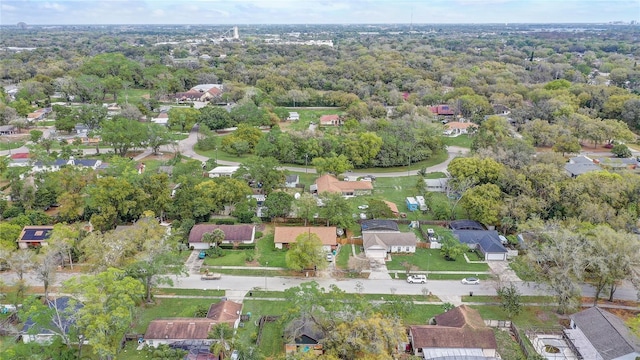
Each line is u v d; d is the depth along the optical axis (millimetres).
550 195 97875
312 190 119062
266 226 101625
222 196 101875
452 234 95250
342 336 55719
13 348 58938
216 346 58969
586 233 81250
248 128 151500
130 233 80562
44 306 61031
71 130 168875
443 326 65062
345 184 119875
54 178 106438
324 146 139125
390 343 56094
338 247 93500
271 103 198875
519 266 78062
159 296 76375
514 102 196375
